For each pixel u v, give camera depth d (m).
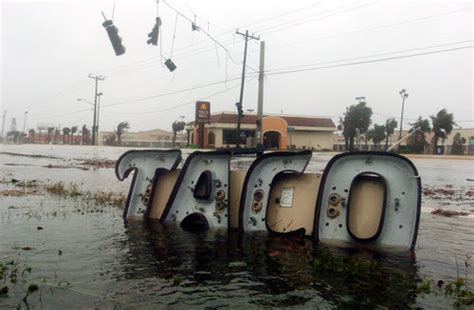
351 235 7.82
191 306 5.11
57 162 37.38
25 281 5.88
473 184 20.81
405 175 7.82
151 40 14.87
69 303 5.14
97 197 14.13
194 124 80.31
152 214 10.62
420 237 8.91
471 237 8.90
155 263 6.80
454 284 5.87
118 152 61.91
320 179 8.88
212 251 7.52
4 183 18.97
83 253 7.35
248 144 59.22
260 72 39.56
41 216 10.83
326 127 83.44
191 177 9.85
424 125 70.00
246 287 5.74
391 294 5.52
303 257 7.09
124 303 5.16
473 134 89.25
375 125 81.94
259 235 8.73
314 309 5.04
